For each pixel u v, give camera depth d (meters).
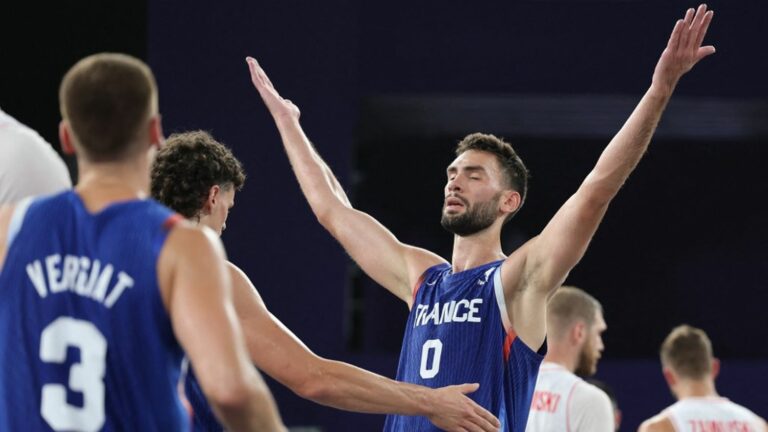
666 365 18.08
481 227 12.50
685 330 18.09
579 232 11.30
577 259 11.52
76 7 25.81
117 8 25.89
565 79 25.61
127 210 7.36
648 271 34.94
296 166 13.71
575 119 28.52
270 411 7.13
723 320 34.66
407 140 34.03
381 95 25.84
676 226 34.97
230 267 10.50
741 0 25.50
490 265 12.34
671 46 10.85
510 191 12.66
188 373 9.84
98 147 7.39
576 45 25.67
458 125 29.84
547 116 28.36
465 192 12.48
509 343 11.92
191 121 25.14
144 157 7.60
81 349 7.18
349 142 25.41
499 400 11.81
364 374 10.52
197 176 10.67
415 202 34.16
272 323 10.42
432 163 34.09
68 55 25.75
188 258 7.16
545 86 25.64
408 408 10.51
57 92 25.73
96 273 7.24
